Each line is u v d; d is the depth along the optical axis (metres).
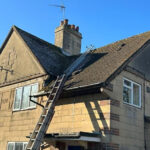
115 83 11.07
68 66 15.35
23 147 13.07
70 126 11.54
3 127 14.85
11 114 14.70
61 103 12.39
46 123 9.62
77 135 9.25
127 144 10.84
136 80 12.62
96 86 10.30
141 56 13.32
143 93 12.91
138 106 12.29
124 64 11.64
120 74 11.55
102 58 14.02
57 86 11.72
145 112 12.69
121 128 10.74
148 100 13.16
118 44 15.36
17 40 16.70
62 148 10.88
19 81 15.09
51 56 16.42
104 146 10.00
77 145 10.61
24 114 13.84
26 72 14.92
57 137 9.99
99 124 10.52
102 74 11.27
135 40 14.58
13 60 16.39
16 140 13.63
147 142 12.05
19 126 13.84
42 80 13.63
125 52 13.13
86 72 12.73
